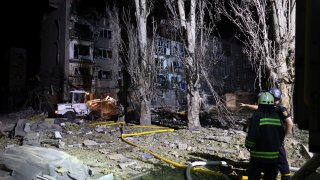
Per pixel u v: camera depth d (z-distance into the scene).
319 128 2.23
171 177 6.49
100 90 39.06
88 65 38.91
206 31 15.46
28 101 32.75
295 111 2.47
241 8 12.30
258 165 4.81
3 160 5.45
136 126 14.69
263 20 11.56
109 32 41.34
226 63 46.91
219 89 43.59
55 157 5.71
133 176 6.52
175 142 10.50
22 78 41.53
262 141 4.70
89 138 11.49
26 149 5.83
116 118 18.88
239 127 14.20
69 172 5.57
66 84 36.34
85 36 38.72
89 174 6.27
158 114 22.25
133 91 16.39
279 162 5.29
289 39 10.95
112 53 40.91
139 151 9.16
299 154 8.17
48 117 20.83
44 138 11.26
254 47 11.87
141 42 16.36
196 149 9.30
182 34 14.41
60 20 38.44
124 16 20.52
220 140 10.53
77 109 20.83
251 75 51.28
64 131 13.10
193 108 13.98
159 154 8.62
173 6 15.34
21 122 13.10
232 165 6.99
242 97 28.89
